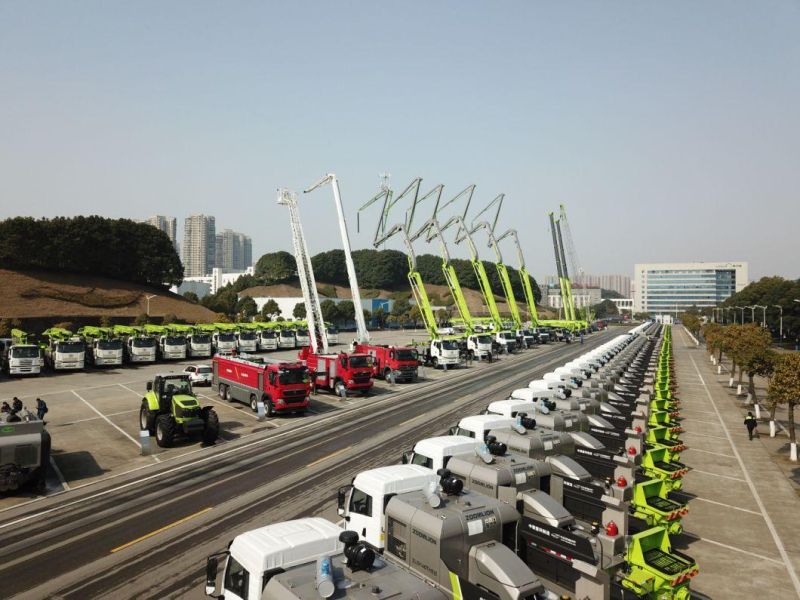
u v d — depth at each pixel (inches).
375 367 1733.5
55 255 3703.3
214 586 341.7
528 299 3627.0
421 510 375.2
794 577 505.4
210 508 647.8
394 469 459.2
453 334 2620.6
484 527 370.3
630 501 510.0
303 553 316.5
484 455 480.1
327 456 875.4
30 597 445.1
